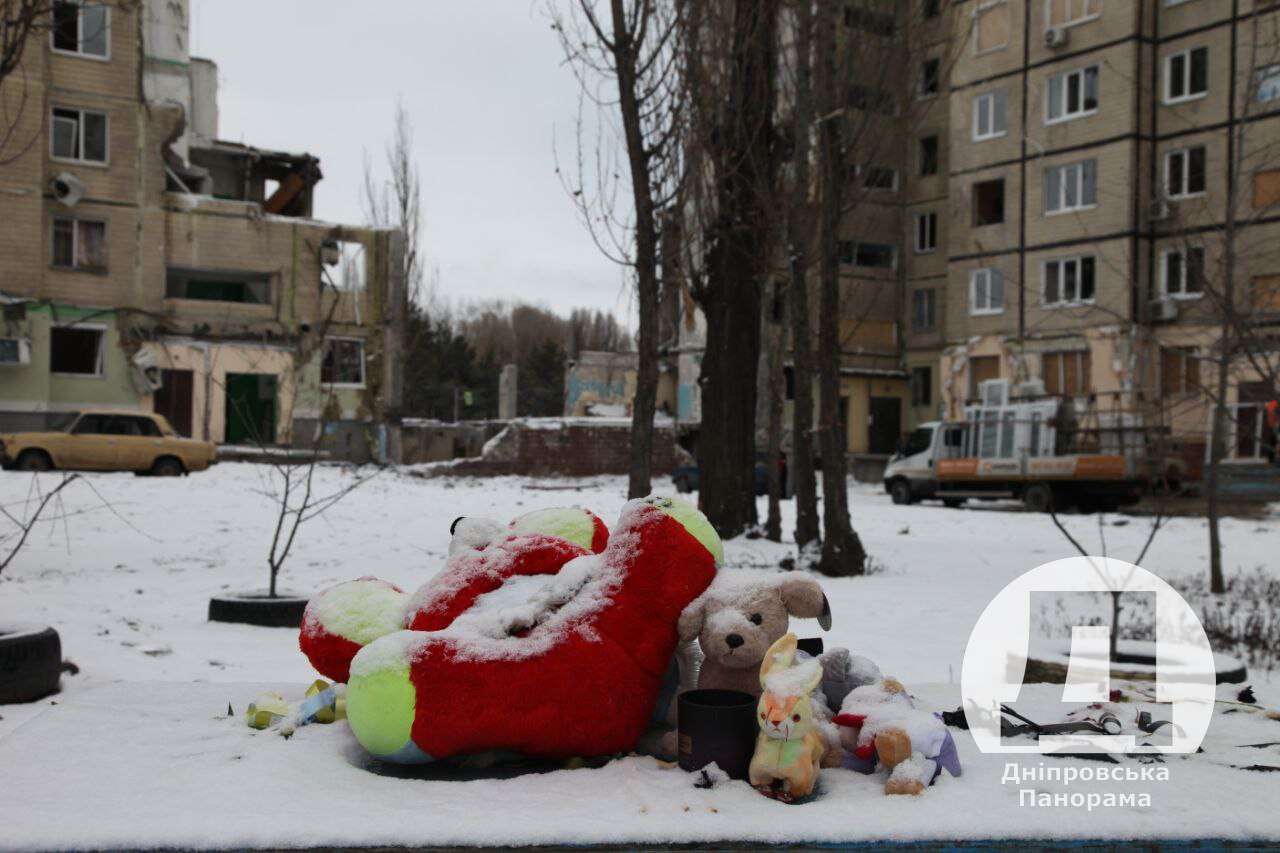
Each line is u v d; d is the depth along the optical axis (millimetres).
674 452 36156
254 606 8469
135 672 6512
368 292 37688
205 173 37594
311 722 4617
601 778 3771
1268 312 13102
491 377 70125
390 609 4645
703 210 15133
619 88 12258
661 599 4082
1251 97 11734
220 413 35469
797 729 3529
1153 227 34000
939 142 42469
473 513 20594
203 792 3537
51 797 3475
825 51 13305
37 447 26016
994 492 28672
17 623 5988
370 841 3117
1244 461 27812
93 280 33406
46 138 32625
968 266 39344
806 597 4121
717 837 3170
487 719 3811
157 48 37406
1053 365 36406
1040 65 36875
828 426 12969
